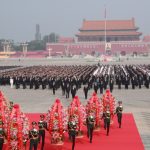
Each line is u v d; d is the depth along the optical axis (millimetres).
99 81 57250
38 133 21500
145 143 24797
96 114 27938
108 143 24703
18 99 50219
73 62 181875
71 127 22859
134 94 56312
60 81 62250
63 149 23016
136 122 32844
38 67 110500
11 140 20312
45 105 43906
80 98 50688
